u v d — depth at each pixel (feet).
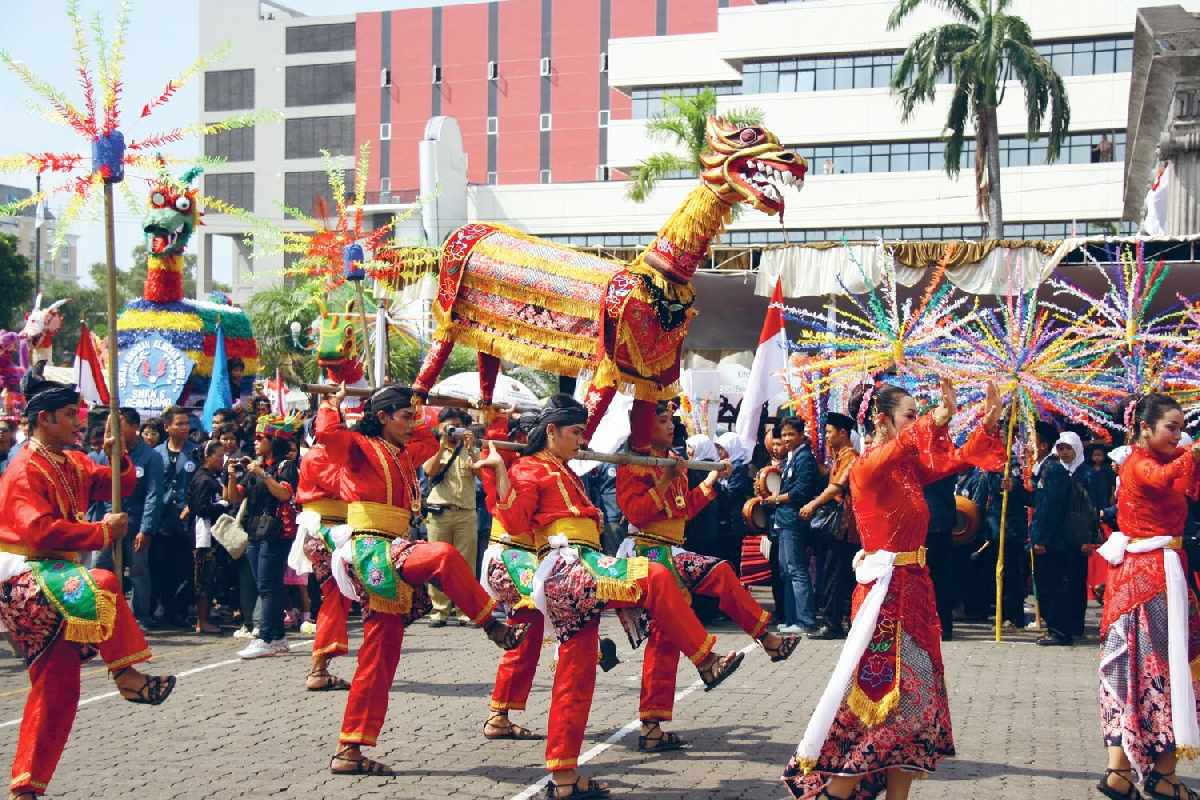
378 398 24.00
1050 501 37.29
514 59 197.06
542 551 22.66
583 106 194.29
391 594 22.66
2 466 39.70
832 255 60.85
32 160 23.16
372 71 202.59
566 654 21.44
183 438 41.11
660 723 26.37
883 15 150.00
